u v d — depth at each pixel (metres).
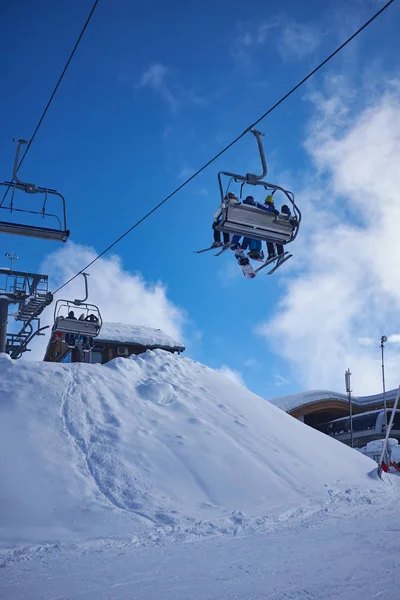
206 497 12.12
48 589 5.67
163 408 15.99
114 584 5.90
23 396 14.45
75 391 15.34
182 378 18.89
